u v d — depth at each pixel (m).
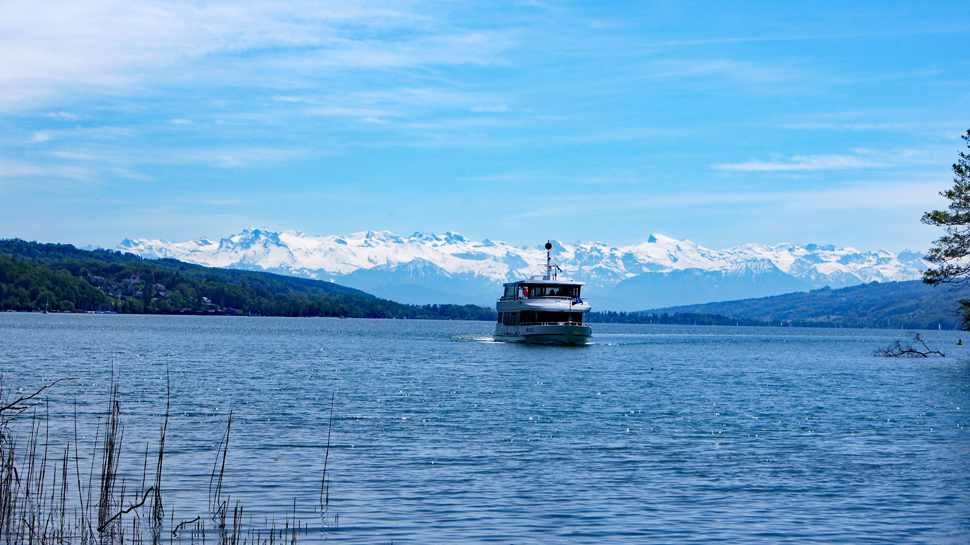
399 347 140.12
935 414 50.88
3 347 116.81
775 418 48.59
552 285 122.38
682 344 190.88
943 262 82.88
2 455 24.09
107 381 66.69
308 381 70.31
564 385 69.19
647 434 41.88
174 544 22.23
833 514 26.33
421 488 29.16
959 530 24.67
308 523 24.67
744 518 25.80
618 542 23.31
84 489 27.72
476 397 58.56
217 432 40.41
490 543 23.02
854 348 183.12
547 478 31.03
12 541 21.53
